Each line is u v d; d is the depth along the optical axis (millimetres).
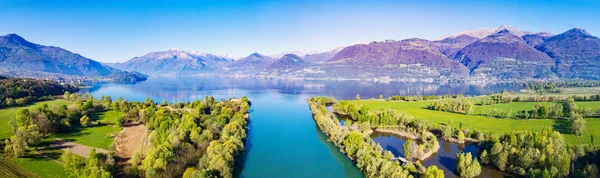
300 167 134000
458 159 121000
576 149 117688
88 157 119312
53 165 118250
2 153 125938
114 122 193125
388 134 185250
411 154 136625
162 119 169875
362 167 123688
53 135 157625
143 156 120812
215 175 103125
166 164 107000
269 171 129250
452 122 194000
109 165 107500
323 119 194500
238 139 139875
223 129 156125
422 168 116375
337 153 151625
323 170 131125
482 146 140625
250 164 136750
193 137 140000
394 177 104812
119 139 155750
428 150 145250
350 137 142750
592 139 136750
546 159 110250
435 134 178500
